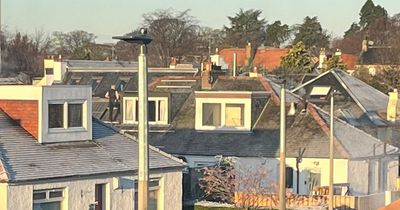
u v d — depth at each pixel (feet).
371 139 154.61
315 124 151.43
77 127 110.52
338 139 148.15
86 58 413.80
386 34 479.82
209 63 171.42
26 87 107.04
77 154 107.04
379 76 301.43
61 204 100.58
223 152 148.77
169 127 158.61
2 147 101.35
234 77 168.14
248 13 522.47
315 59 360.69
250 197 126.31
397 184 160.97
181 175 115.75
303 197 127.75
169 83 169.48
